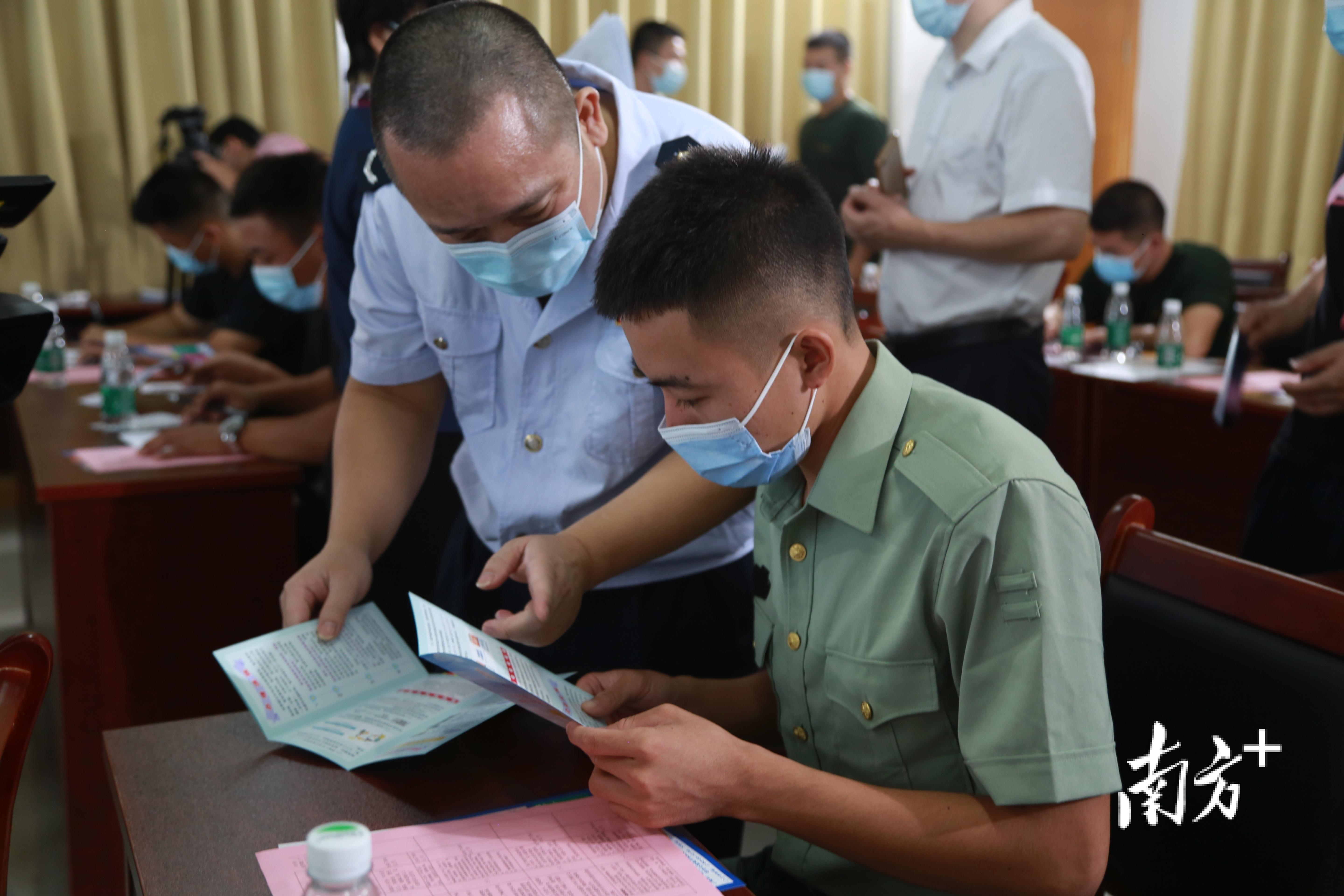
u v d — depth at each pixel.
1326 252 1.67
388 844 0.88
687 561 1.40
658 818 0.86
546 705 0.95
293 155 2.59
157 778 1.02
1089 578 0.89
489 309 1.34
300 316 2.96
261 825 0.94
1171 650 1.05
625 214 0.93
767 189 0.89
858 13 5.73
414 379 1.47
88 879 2.08
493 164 1.03
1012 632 0.87
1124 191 3.43
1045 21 2.43
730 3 5.46
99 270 4.73
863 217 2.38
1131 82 5.44
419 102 1.02
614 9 5.30
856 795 0.89
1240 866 0.98
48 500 2.00
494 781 1.01
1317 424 1.70
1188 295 3.51
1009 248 2.32
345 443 1.47
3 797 0.92
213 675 2.17
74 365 3.45
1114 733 0.97
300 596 1.28
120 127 4.72
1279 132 4.72
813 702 1.04
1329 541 1.71
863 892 1.03
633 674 1.12
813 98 5.23
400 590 1.95
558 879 0.83
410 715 1.12
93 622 2.07
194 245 3.47
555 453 1.35
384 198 1.38
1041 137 2.30
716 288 0.86
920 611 0.93
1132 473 3.14
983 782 0.87
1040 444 0.94
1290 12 4.65
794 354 0.90
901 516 0.95
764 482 0.99
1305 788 0.93
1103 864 0.87
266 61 4.86
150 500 2.07
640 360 0.92
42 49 4.46
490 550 1.53
